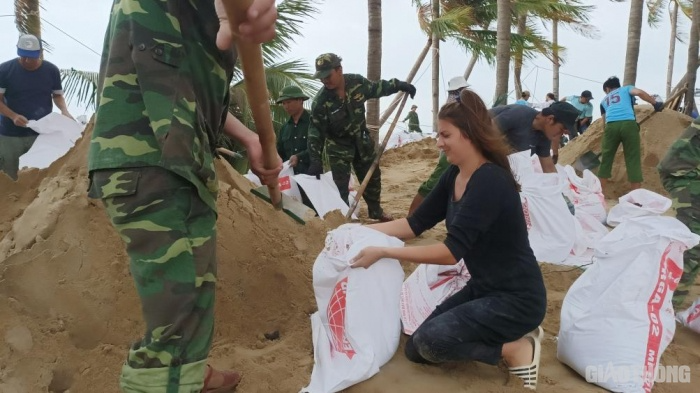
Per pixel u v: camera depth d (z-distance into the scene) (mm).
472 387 2719
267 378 2691
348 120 5758
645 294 2900
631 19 12727
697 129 3619
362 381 2684
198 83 2117
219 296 3082
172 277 1973
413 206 5805
